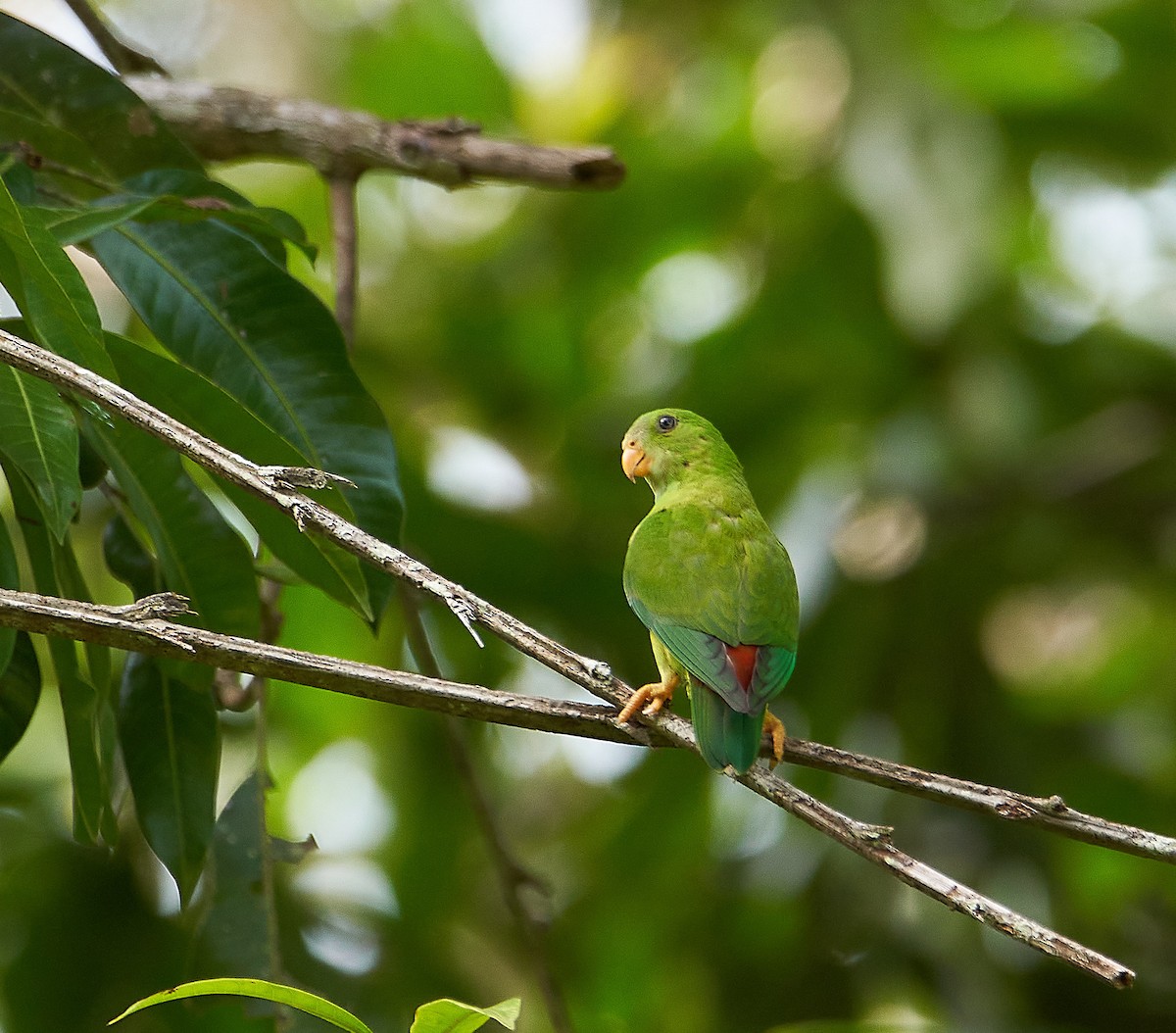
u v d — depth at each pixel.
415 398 14.27
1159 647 14.45
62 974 9.38
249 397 6.74
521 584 11.97
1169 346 14.29
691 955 12.45
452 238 15.78
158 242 6.83
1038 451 13.45
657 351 15.42
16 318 6.11
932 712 12.60
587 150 9.03
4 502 10.95
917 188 13.28
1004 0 13.95
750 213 14.78
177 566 6.62
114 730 7.37
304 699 12.56
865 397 13.85
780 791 5.10
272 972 7.25
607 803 13.77
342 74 16.06
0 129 7.27
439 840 12.38
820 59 14.72
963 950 11.78
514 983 12.78
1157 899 12.38
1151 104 13.76
